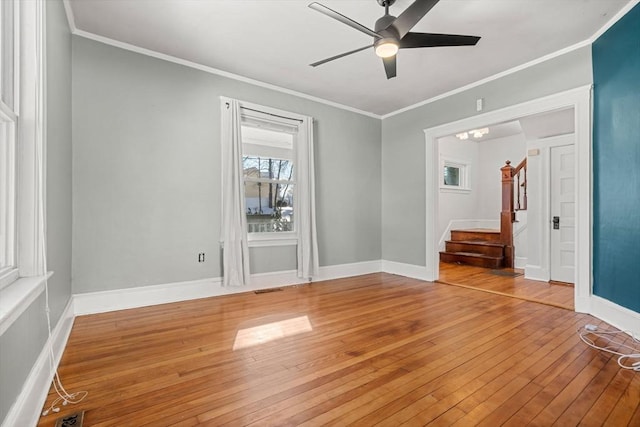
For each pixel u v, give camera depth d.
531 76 3.45
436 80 3.96
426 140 4.64
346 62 3.52
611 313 2.69
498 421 1.44
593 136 2.96
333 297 3.66
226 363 2.01
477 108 3.98
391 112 5.20
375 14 2.67
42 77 1.62
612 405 1.56
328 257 4.75
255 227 4.13
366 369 1.93
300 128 4.36
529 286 4.21
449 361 2.04
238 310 3.14
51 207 1.98
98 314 2.97
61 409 1.52
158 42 3.12
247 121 4.00
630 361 2.02
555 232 4.51
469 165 7.34
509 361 2.03
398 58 3.38
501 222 5.80
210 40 3.08
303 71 3.74
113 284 3.09
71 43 2.85
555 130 4.39
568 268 4.38
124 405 1.56
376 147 5.33
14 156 1.48
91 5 2.56
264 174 4.21
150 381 1.79
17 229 1.52
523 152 6.76
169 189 3.39
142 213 3.24
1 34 1.45
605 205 2.79
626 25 2.53
